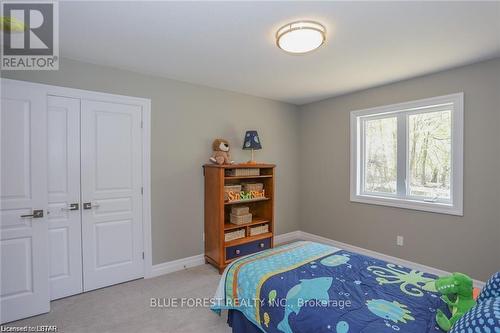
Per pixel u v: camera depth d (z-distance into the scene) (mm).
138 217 2809
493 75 2375
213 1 1536
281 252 2152
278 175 4098
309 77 2939
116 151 2674
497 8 1593
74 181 2451
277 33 1896
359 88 3352
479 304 979
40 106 2180
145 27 1845
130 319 2092
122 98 2689
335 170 3820
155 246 2914
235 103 3555
